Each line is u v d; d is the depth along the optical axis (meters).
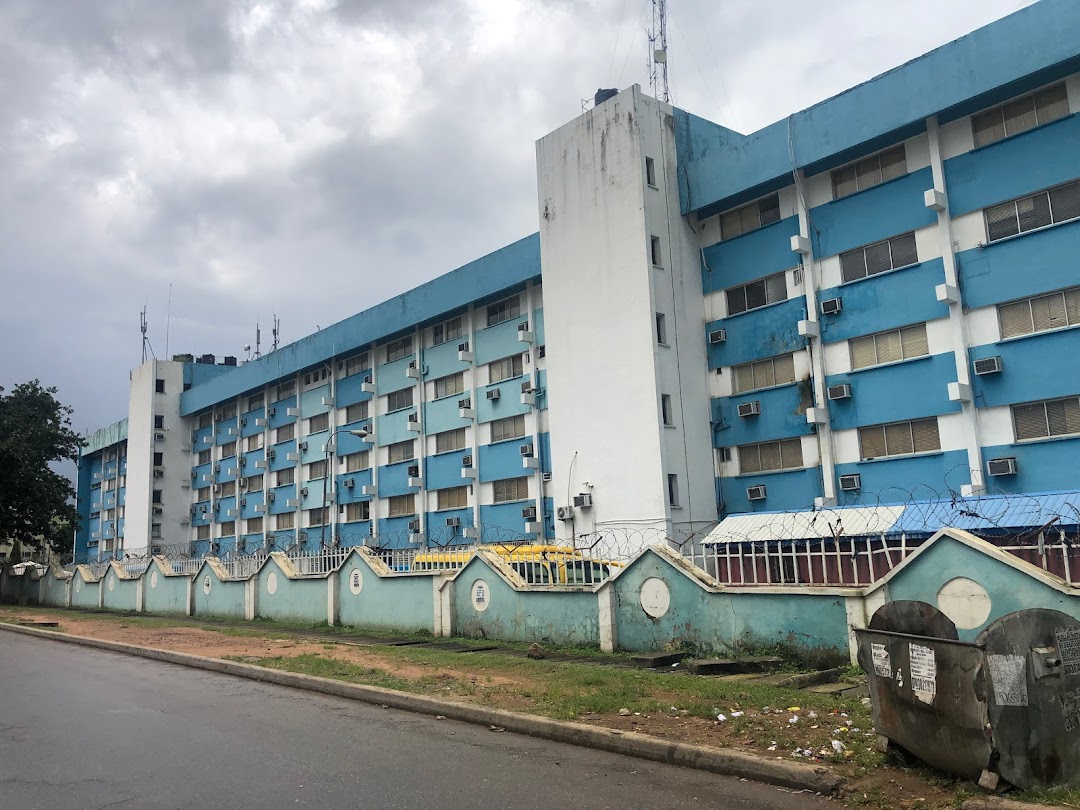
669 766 7.25
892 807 5.84
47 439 45.56
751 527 20.02
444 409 37.28
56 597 40.25
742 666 12.05
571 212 28.86
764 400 25.88
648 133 27.38
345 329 42.81
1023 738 5.74
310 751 7.89
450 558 19.19
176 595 30.39
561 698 9.72
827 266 24.55
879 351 23.28
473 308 35.97
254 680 12.98
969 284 21.36
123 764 7.46
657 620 14.30
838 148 23.55
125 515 59.22
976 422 20.95
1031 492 18.53
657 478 25.23
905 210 22.80
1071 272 19.59
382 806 6.12
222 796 6.42
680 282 27.17
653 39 30.23
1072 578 10.44
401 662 13.66
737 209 27.31
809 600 12.27
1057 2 19.31
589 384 27.53
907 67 22.12
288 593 24.25
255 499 51.09
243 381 51.50
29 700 11.16
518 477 33.19
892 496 22.39
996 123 21.23
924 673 6.21
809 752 6.98
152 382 58.12
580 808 6.05
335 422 44.59
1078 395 19.34
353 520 42.81
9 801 6.40
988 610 10.23
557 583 16.38
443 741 8.34
